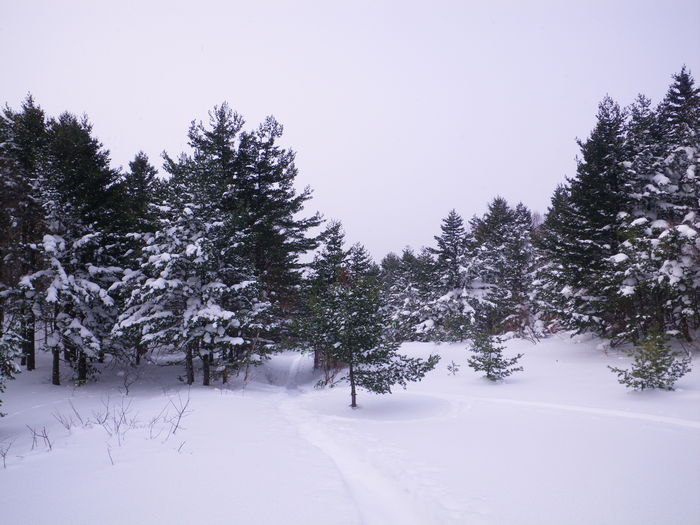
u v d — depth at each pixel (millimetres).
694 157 19938
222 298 19234
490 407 12836
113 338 17062
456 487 6129
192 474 5477
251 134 22734
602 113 22141
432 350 29109
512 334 29750
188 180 17938
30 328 17609
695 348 17328
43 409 13477
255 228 21578
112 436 7551
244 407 12188
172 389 17281
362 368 14961
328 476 5918
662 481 6020
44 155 17906
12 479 5098
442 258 36438
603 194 20828
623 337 19906
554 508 5227
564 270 21656
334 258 28234
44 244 16938
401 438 9430
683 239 16906
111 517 4027
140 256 18625
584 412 11234
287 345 18109
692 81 25609
